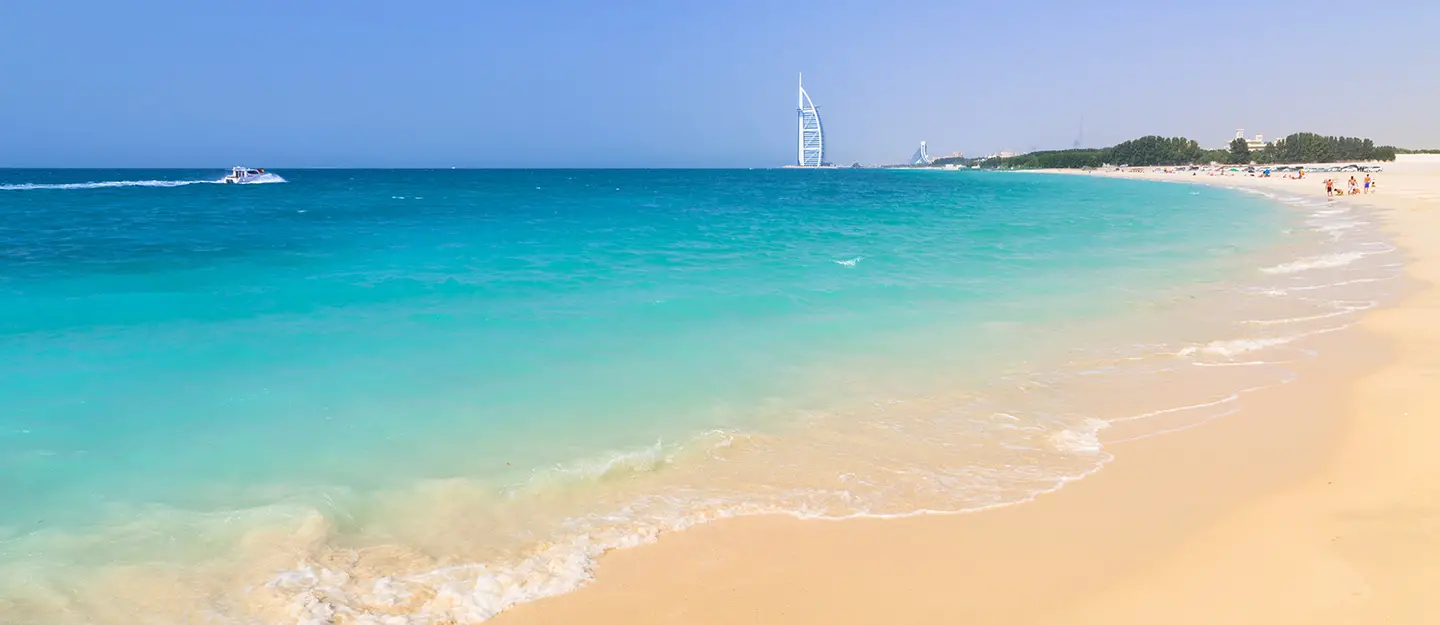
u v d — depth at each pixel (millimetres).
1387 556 4891
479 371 8867
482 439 6969
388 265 17016
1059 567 5000
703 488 6152
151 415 7336
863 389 8531
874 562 5102
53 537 5262
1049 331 11219
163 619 4453
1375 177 72812
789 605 4645
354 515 5645
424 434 7043
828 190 77062
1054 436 7219
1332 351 10047
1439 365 9203
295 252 19391
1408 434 6996
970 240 23406
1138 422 7598
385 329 10719
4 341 9789
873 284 14836
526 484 6145
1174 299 13656
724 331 10898
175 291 13422
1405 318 11781
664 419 7527
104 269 16047
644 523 5594
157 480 6082
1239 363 9602
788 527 5559
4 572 4863
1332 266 17453
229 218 32156
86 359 9055
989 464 6617
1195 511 5707
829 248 20938
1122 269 17234
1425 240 21234
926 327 11352
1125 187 77000
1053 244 22297
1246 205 41219
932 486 6195
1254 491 6008
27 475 6090
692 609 4613
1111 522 5574
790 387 8562
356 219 31984
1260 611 4426
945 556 5160
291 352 9508
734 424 7457
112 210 37125
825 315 12023
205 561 5043
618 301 12844
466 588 4777
